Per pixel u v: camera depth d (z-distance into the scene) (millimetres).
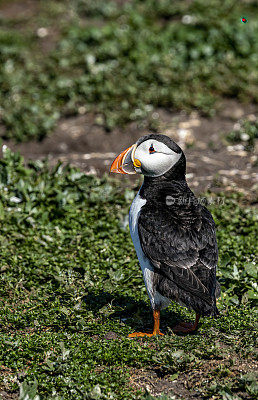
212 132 14320
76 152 13953
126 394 5711
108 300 7680
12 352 6305
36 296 7609
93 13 20359
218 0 20062
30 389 5629
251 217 9992
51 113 15227
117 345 6523
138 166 7215
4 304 7477
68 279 7879
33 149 14188
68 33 18656
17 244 9039
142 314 7520
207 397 5746
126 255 8844
